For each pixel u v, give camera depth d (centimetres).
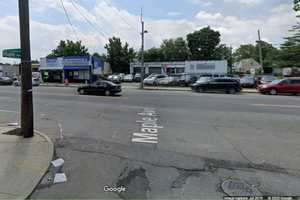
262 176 601
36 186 554
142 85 3906
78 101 2077
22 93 930
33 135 950
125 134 998
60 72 5516
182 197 503
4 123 1238
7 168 641
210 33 10144
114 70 8069
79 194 519
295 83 2794
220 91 3053
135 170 639
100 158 725
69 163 688
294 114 1447
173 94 2742
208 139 924
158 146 837
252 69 7888
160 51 10062
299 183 563
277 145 850
